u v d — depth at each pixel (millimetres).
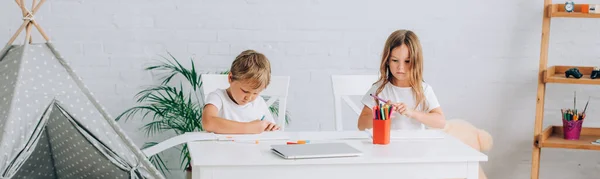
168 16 3314
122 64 3326
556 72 3398
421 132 2424
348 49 3400
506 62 3467
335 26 3383
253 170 1953
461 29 3434
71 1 3264
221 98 2514
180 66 3254
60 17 3268
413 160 2014
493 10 3430
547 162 3539
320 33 3381
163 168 3420
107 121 2254
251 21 3348
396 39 2469
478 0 3420
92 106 2240
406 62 2475
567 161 3533
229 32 3344
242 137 2312
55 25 3268
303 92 3414
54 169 2691
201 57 3348
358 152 2023
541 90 3252
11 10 3229
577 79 3148
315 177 1984
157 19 3314
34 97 2131
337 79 2936
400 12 3402
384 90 2580
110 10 3289
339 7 3375
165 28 3320
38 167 2627
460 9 3420
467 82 3473
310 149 2049
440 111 2539
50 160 2635
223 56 3355
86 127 2193
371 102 2623
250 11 3340
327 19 3377
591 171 3557
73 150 2373
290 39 3373
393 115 2568
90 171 2469
